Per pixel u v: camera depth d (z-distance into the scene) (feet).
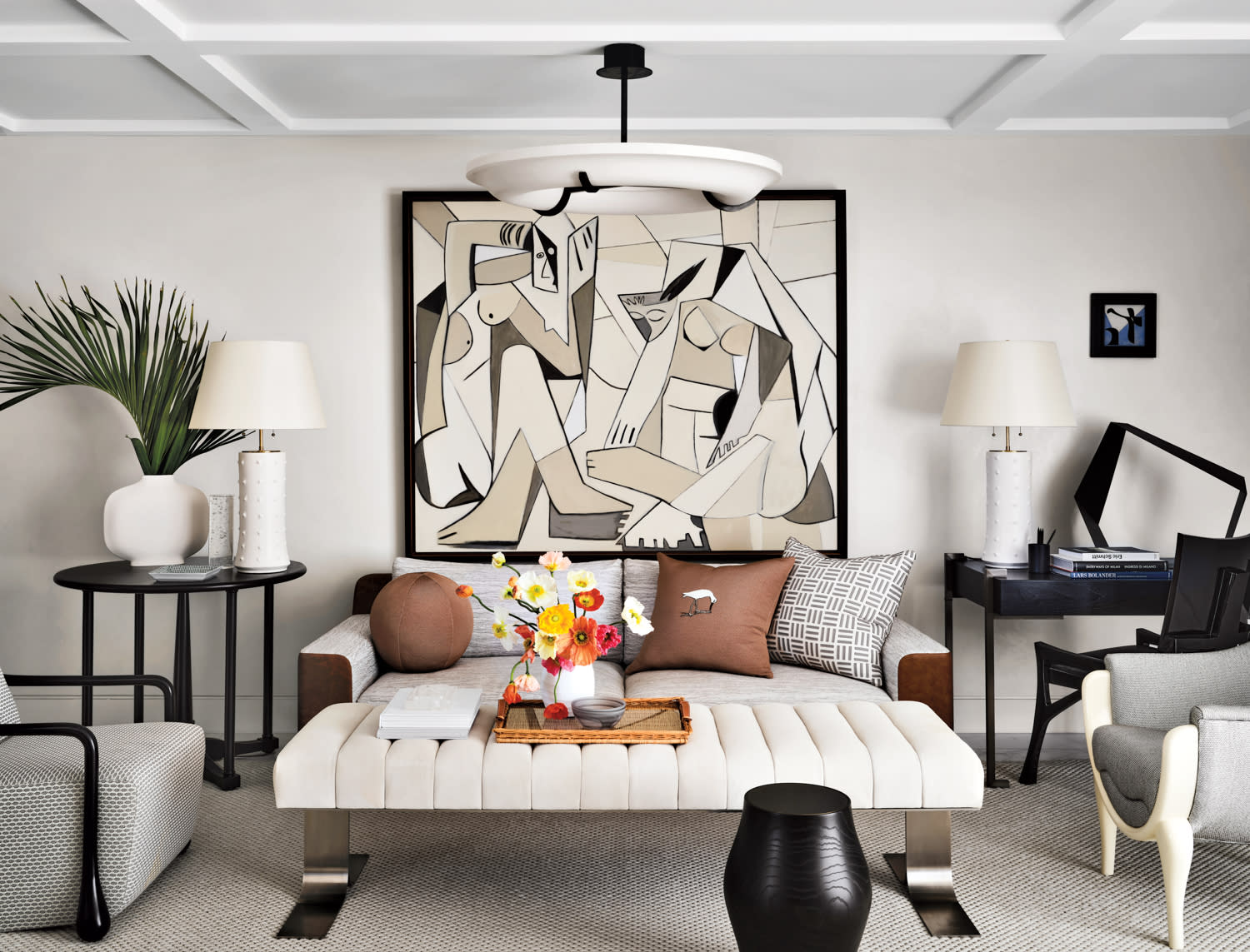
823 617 11.85
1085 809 11.54
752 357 13.87
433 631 11.66
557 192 8.25
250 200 13.92
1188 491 14.19
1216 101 12.73
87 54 10.41
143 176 13.92
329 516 14.11
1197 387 14.14
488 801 8.44
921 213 13.97
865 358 14.03
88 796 8.39
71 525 14.10
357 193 13.91
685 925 8.70
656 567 13.14
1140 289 14.07
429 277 13.83
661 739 8.79
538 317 13.88
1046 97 12.47
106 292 13.99
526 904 9.12
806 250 13.83
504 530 13.97
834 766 8.49
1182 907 8.47
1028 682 14.26
